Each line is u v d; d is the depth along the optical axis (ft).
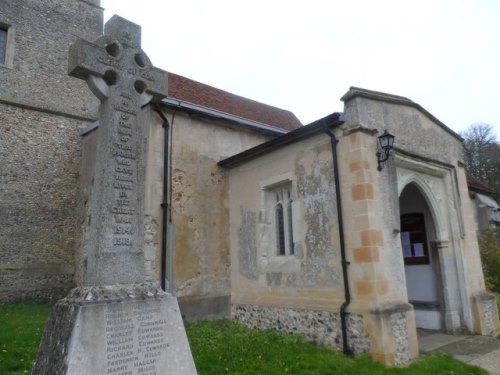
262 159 28.84
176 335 12.41
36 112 43.96
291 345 21.74
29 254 40.27
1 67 42.91
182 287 27.63
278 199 28.22
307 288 23.84
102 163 13.34
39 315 30.04
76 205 44.01
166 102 28.53
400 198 31.65
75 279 41.04
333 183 22.99
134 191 13.76
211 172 31.22
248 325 27.45
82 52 13.52
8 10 44.98
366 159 21.63
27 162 42.22
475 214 50.57
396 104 25.21
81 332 10.59
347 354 20.21
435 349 22.57
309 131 24.41
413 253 30.30
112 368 10.81
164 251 26.76
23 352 18.16
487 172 85.71
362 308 19.97
